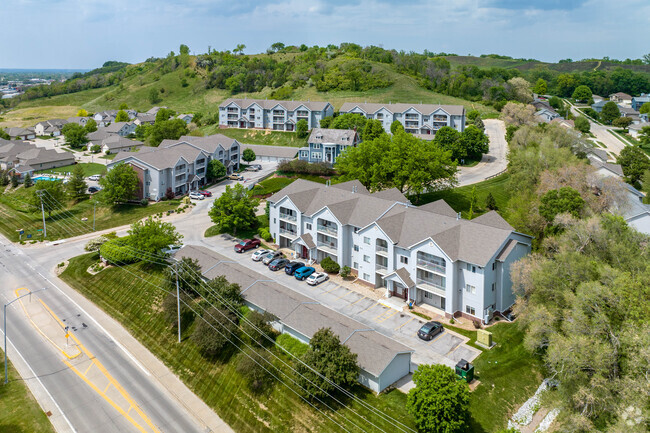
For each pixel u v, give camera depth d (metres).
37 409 45.22
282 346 50.44
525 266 51.25
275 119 167.88
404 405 42.03
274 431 41.56
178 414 44.94
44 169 138.50
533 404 42.81
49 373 50.75
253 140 162.25
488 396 43.47
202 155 117.88
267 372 47.06
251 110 171.50
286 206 74.12
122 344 56.56
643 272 45.09
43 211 93.75
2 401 46.16
